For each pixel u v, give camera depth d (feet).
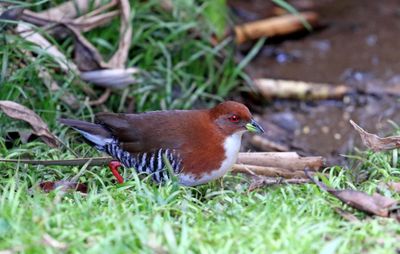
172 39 47.50
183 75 46.55
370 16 60.23
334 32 58.03
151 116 33.88
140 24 46.85
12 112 36.19
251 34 55.36
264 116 48.60
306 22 54.95
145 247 25.29
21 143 37.78
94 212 28.68
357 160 38.29
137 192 30.99
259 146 43.55
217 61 49.16
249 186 33.45
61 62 40.96
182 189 32.12
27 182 33.35
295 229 26.99
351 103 49.78
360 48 55.93
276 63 54.29
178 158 33.01
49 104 39.78
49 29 42.27
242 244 26.03
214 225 27.91
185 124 33.17
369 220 28.40
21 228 26.48
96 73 42.52
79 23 42.65
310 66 53.78
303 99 50.34
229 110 32.94
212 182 34.86
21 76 38.93
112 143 34.22
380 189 31.32
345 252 25.66
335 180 32.81
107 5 43.80
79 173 32.99
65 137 38.63
